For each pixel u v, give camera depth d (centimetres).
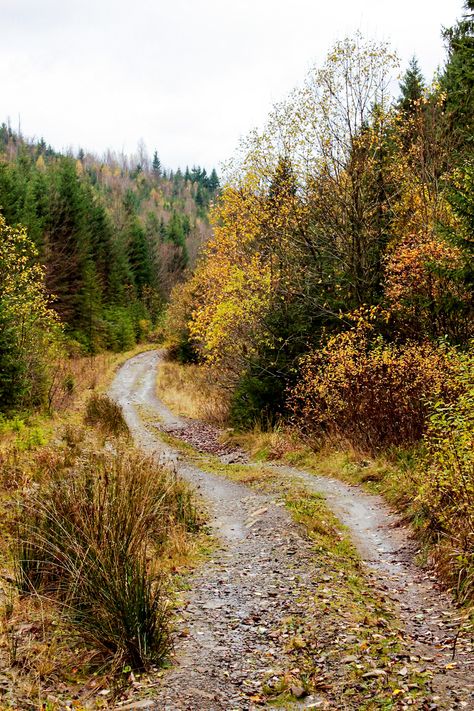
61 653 473
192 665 462
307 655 470
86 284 4403
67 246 4319
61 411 1966
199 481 1282
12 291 1828
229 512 1013
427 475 813
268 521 913
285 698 406
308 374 1572
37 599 552
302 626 524
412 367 1186
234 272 1975
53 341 2430
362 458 1236
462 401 771
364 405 1312
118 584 486
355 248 1789
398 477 1038
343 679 425
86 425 1828
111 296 5700
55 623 508
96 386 3078
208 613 572
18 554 609
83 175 12519
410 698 384
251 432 1783
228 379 2217
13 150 12088
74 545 558
